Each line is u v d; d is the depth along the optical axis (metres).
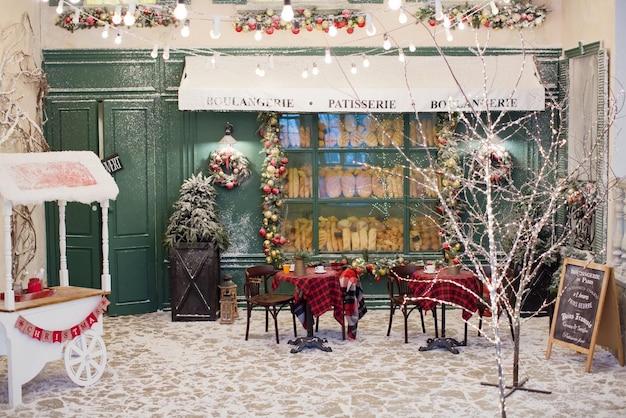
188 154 11.22
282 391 7.52
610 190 8.96
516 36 11.12
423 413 6.83
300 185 11.46
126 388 7.68
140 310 11.17
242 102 10.59
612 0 9.41
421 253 11.41
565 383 7.65
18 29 10.20
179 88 10.62
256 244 11.40
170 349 9.14
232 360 8.64
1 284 9.58
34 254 10.60
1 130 9.71
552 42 11.13
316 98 10.61
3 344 7.35
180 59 11.13
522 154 11.13
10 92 9.73
